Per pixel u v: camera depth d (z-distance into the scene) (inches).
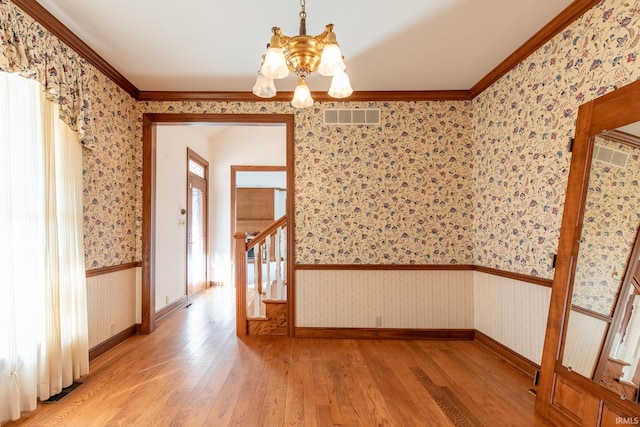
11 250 77.8
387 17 91.5
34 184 83.8
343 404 86.0
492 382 98.7
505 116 117.9
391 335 138.1
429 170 140.6
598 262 76.3
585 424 71.5
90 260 113.3
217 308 189.0
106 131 121.6
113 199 126.8
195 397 89.3
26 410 81.0
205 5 86.4
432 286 139.0
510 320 114.0
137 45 105.9
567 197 85.0
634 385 64.6
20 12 81.0
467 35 100.3
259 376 101.9
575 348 77.8
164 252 175.2
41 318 85.7
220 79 130.2
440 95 140.4
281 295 146.0
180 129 200.4
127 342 131.5
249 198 351.6
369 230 140.2
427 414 81.8
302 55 66.5
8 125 78.1
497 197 122.3
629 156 70.8
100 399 88.3
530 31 98.5
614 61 76.7
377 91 140.3
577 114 85.5
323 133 141.6
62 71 94.6
